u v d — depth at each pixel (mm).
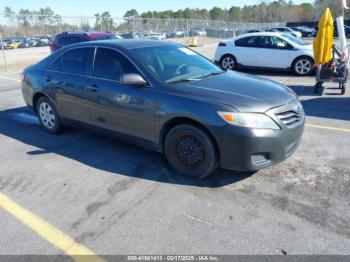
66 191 3543
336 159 4152
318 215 3000
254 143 3227
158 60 4160
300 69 11000
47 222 3018
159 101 3662
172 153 3783
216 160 3504
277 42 11305
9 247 2705
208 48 23688
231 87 3703
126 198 3369
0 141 5121
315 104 6914
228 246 2645
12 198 3439
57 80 4867
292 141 3510
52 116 5266
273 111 3332
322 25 7312
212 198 3326
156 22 30938
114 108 4141
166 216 3049
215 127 3283
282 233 2773
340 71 7605
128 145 4781
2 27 26062
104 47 4395
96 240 2754
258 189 3473
